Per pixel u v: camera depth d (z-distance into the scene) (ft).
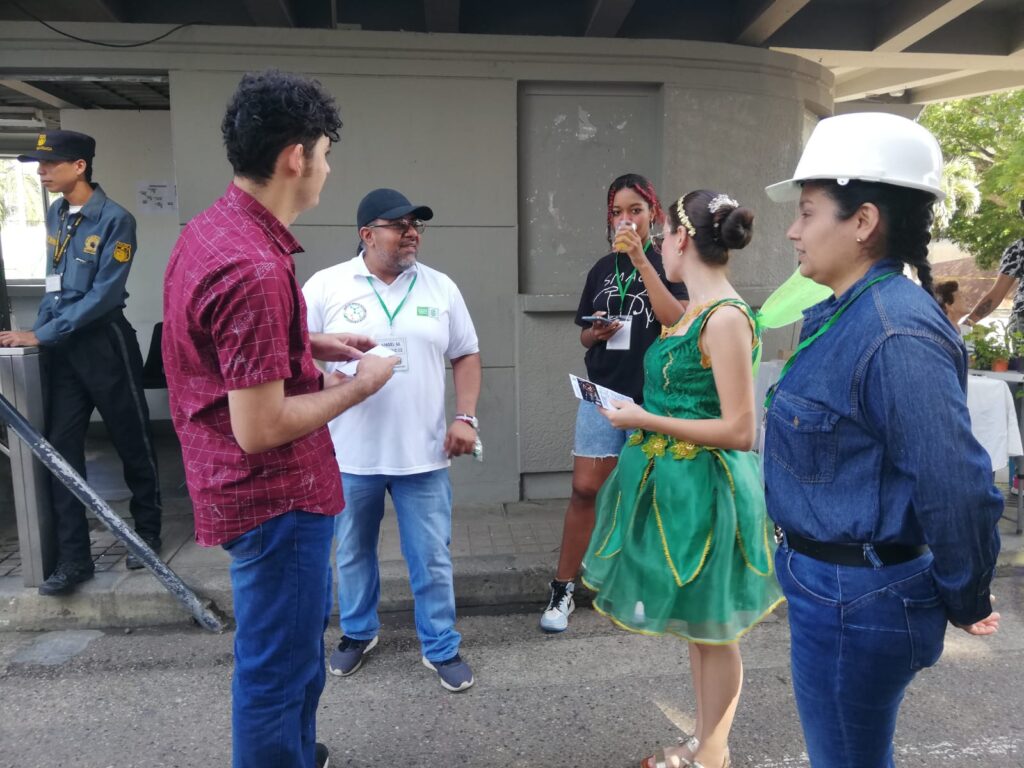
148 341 20.29
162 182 19.93
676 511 6.85
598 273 10.62
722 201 6.67
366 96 13.69
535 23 15.14
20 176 20.72
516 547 12.69
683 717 8.71
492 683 9.47
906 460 4.24
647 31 15.55
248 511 5.59
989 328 14.90
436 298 9.11
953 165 43.68
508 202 14.26
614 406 6.93
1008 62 18.20
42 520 10.93
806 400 4.75
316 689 6.84
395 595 11.50
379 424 8.81
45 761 7.96
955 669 9.62
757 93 15.12
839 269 4.79
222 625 10.98
